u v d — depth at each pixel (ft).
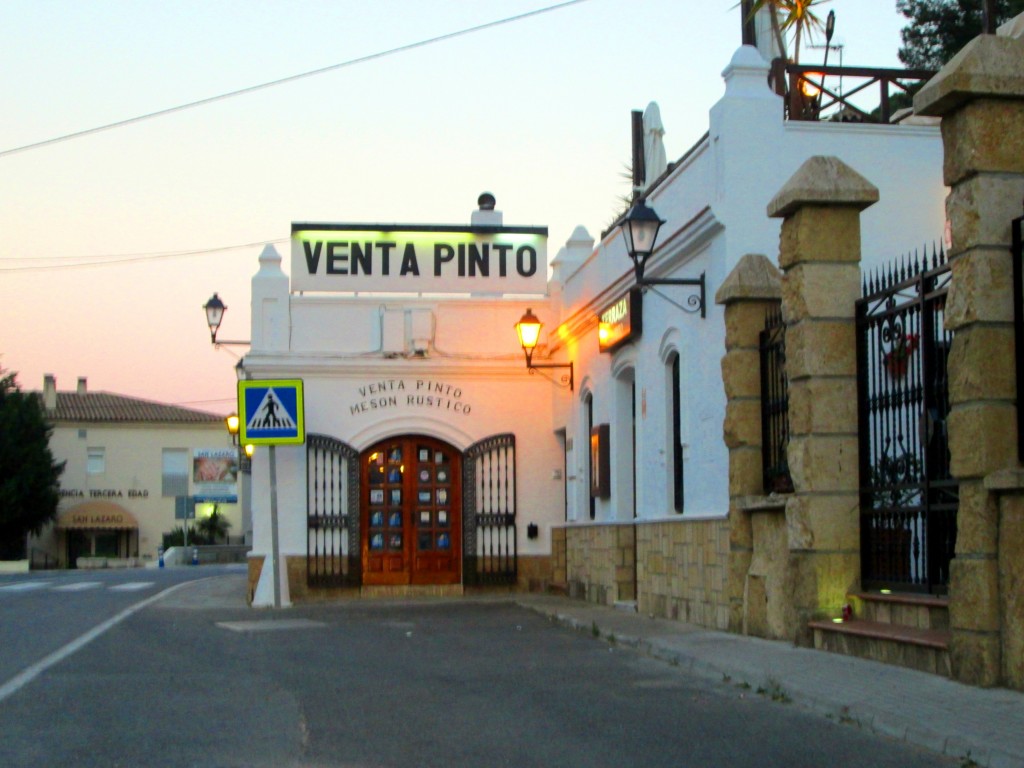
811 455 37.86
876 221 48.34
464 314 78.79
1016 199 30.12
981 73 29.86
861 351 37.88
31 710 29.45
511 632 49.93
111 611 60.95
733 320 44.04
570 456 74.38
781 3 75.72
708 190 49.08
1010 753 22.49
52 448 212.02
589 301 65.87
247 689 32.91
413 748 24.79
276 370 76.79
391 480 77.97
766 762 23.48
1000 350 29.63
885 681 30.83
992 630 29.25
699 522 48.83
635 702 30.66
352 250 78.64
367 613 60.90
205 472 218.38
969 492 29.76
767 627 41.32
